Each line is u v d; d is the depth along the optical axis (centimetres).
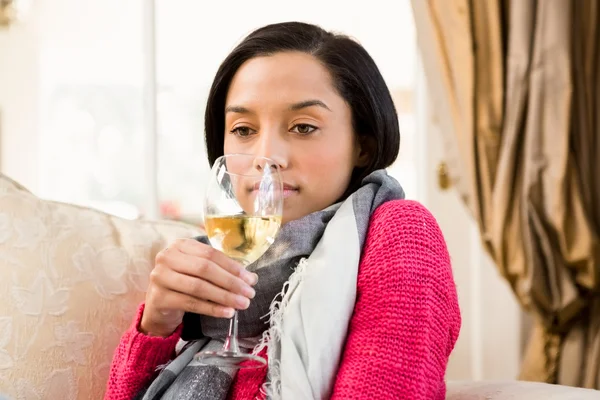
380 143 100
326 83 95
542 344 178
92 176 238
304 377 81
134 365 93
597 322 175
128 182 229
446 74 178
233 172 84
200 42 222
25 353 103
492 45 172
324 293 84
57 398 104
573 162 167
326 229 91
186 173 224
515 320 213
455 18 174
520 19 166
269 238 82
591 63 169
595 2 168
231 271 83
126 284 116
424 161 220
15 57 248
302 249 91
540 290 171
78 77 239
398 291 81
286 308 86
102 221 122
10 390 100
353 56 98
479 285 217
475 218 176
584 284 170
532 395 98
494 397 101
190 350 97
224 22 222
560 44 163
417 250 84
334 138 94
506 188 168
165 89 222
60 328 107
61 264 111
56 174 246
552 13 163
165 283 85
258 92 93
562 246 167
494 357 216
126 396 93
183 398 88
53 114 246
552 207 165
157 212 222
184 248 86
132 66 227
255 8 221
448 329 84
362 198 94
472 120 171
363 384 77
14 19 244
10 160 251
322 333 82
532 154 165
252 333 93
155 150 221
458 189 181
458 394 107
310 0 221
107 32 232
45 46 243
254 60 96
